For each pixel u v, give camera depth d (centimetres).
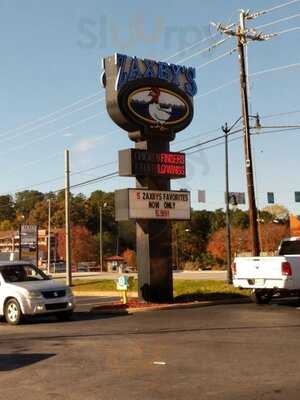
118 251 11981
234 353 1095
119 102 2184
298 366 964
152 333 1403
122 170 2194
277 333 1336
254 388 824
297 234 5728
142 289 2206
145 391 823
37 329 1599
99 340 1317
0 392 838
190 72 2373
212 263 9612
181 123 2317
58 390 844
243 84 2823
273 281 2005
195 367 979
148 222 2206
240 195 3962
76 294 3253
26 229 5316
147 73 2247
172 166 2270
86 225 13288
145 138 2239
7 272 1880
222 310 1931
